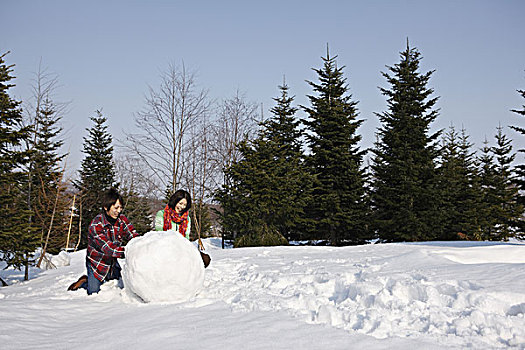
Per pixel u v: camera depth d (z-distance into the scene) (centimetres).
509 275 404
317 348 245
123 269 442
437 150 2411
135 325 321
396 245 987
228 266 729
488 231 2856
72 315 385
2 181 1216
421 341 252
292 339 263
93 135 3528
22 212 1238
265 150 2130
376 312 310
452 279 408
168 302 412
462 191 2956
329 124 2414
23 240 1224
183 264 414
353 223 2277
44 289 646
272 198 2031
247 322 308
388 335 267
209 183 2462
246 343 258
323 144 2436
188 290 422
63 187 1848
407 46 2530
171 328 300
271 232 2052
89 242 500
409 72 2483
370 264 606
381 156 2419
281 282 484
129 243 435
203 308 371
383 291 352
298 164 2316
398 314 307
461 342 249
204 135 2459
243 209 2056
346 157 2339
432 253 642
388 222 2275
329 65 2616
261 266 691
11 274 1375
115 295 472
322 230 2359
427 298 340
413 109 2400
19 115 1292
